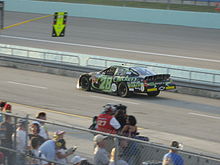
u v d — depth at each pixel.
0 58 52.50
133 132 18.44
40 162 14.75
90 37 69.88
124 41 66.38
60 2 89.00
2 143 16.00
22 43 64.81
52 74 47.91
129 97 36.94
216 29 73.62
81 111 31.52
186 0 84.06
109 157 13.38
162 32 72.50
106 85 37.66
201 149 23.22
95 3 92.56
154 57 55.03
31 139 15.05
